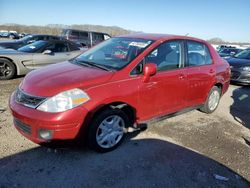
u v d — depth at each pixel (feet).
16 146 11.41
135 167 10.68
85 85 10.38
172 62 13.82
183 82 14.29
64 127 9.82
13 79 24.35
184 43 14.82
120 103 11.50
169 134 14.05
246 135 15.12
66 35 57.06
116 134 11.75
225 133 15.06
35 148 11.40
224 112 19.06
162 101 13.38
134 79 11.73
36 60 25.27
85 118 10.19
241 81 28.66
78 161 10.71
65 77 10.93
